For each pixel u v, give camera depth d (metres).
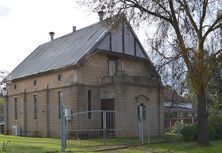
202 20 23.70
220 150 22.62
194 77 23.44
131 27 25.56
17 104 45.72
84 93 36.16
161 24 24.28
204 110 24.72
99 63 37.91
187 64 23.42
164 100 39.94
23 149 20.56
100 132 35.19
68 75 37.03
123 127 34.72
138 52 41.06
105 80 36.62
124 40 40.16
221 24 24.05
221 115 36.38
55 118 38.75
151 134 37.31
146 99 37.47
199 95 24.70
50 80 39.66
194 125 30.16
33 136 40.72
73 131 34.03
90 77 36.88
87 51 36.44
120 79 35.19
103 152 20.78
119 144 25.33
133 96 36.12
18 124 45.19
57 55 42.25
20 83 45.34
